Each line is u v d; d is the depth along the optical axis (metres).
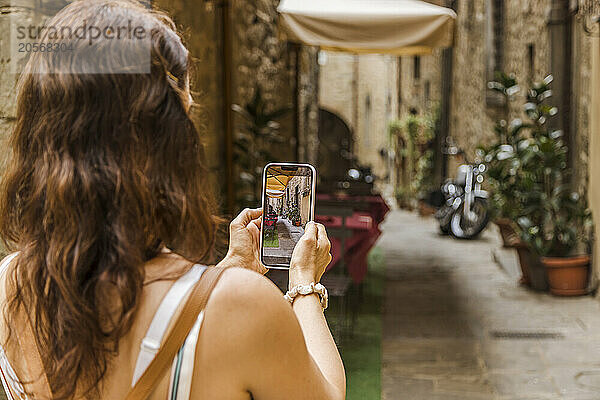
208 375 0.70
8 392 0.83
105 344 0.70
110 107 0.71
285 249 1.06
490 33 11.91
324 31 5.43
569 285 6.11
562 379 3.88
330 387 0.78
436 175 17.30
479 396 3.59
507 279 7.08
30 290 0.73
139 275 0.70
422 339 4.61
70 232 0.69
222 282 0.72
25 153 0.75
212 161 5.11
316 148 14.47
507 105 10.93
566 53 7.41
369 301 5.58
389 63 27.52
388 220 15.18
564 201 6.29
